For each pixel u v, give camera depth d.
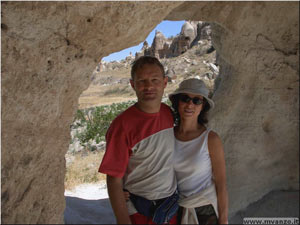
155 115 1.85
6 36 1.77
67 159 7.00
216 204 2.00
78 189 4.89
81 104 20.94
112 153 1.81
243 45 3.19
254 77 3.37
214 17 2.96
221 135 3.46
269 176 3.62
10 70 1.82
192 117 2.01
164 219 1.91
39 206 2.16
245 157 3.48
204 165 1.97
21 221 2.04
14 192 1.98
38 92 1.96
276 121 3.55
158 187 1.89
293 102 3.56
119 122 1.81
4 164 1.88
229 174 3.45
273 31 3.27
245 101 3.43
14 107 1.87
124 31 2.16
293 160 3.66
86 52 2.15
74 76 2.14
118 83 39.66
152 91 1.80
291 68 3.44
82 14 1.97
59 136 2.20
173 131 2.01
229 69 3.59
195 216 2.00
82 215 3.28
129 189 1.95
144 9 2.12
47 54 1.95
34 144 2.03
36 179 2.11
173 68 31.95
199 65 31.67
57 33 1.96
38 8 1.84
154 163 1.87
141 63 1.81
